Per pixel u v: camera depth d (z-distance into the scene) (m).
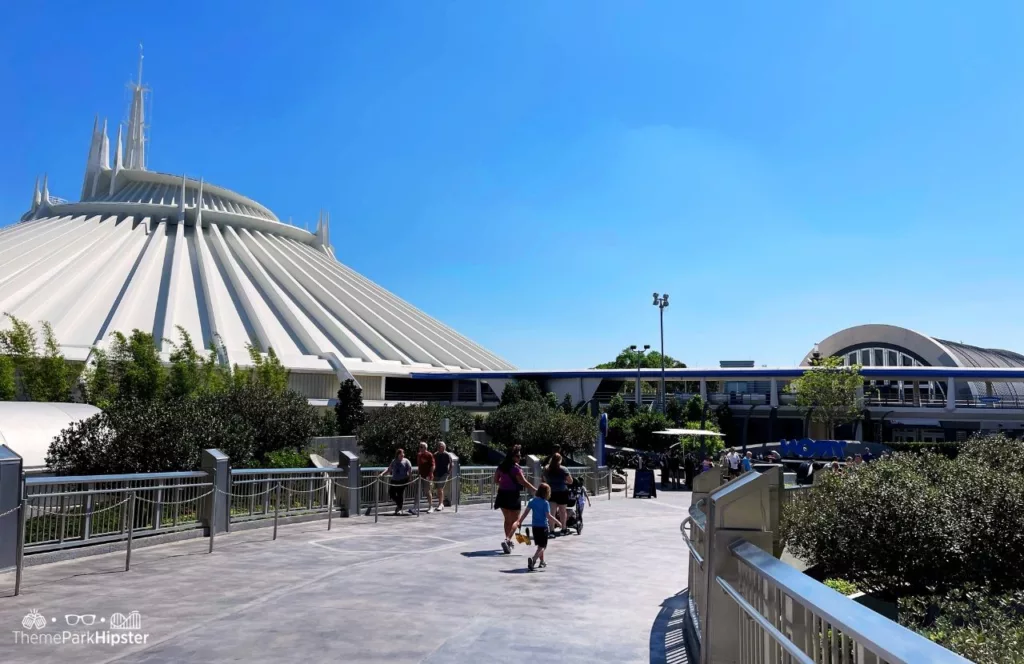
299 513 16.17
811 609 3.10
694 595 7.14
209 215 65.25
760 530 5.21
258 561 11.01
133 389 30.30
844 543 11.42
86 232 58.03
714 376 54.78
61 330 42.69
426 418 29.00
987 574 10.99
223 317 50.00
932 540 11.00
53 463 15.59
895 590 11.62
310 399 46.28
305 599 8.43
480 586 9.61
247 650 6.33
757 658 4.47
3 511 9.32
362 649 6.43
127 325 44.72
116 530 11.52
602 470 29.27
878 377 50.75
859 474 12.33
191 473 13.18
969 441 16.75
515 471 12.80
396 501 18.17
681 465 36.06
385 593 8.90
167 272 54.06
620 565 11.98
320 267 65.25
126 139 74.88
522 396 50.41
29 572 9.59
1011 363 73.81
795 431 57.12
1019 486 11.51
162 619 7.36
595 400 57.09
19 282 47.16
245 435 17.89
